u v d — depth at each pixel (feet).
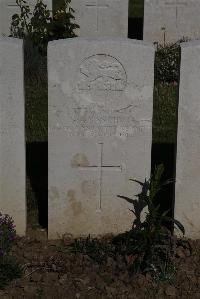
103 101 8.70
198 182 8.95
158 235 8.43
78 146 8.84
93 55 8.54
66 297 7.97
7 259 8.34
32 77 14.84
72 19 17.67
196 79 8.58
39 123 12.94
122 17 17.80
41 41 16.21
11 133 8.77
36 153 11.95
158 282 8.18
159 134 12.62
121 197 8.98
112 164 8.92
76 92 8.65
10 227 8.58
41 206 10.04
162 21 17.71
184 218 9.09
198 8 17.67
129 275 8.27
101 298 7.95
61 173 8.94
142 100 8.70
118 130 8.80
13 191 9.01
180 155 8.86
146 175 8.95
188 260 8.63
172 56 15.78
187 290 8.12
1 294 8.00
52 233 9.16
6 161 8.88
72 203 9.05
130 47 8.53
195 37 17.88
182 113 8.70
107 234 9.18
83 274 8.31
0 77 8.58
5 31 17.24
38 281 8.21
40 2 16.53
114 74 8.62
